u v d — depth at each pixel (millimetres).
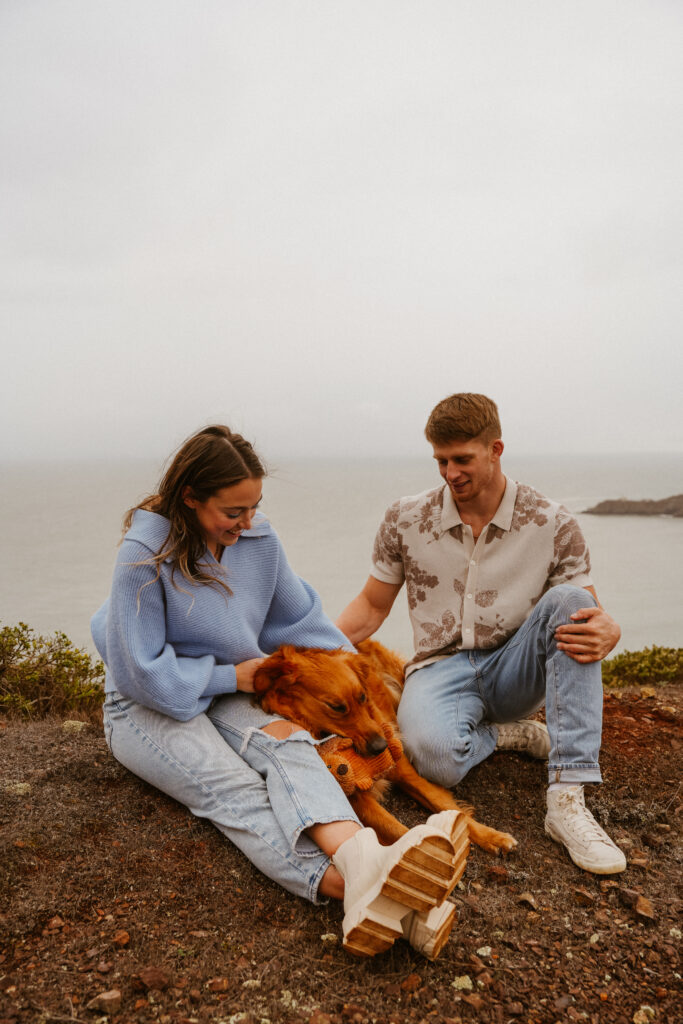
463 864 1925
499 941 2104
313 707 2811
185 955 1924
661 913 2271
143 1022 1670
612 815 2873
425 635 3164
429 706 2951
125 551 2510
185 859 2381
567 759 2633
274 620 3137
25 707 4066
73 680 4574
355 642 3473
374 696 3137
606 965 2023
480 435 2797
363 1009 1753
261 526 2912
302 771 2307
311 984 1842
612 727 3824
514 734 3367
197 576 2607
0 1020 1641
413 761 2977
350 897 1890
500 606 3004
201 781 2443
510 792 3094
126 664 2475
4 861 2248
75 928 2004
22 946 1915
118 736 2670
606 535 149250
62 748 3170
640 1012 1832
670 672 6082
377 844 1961
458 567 3057
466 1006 1806
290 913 2156
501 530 2965
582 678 2621
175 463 2543
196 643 2709
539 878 2459
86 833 2473
